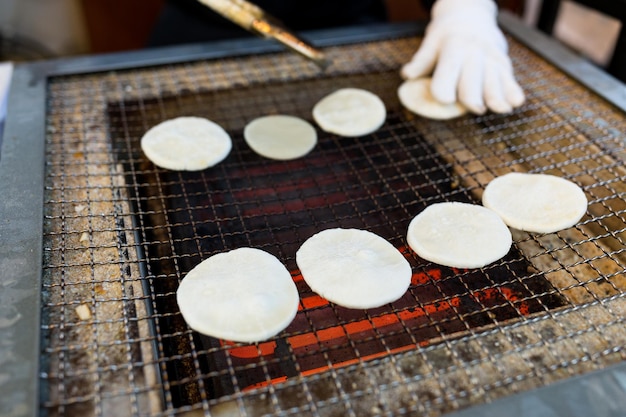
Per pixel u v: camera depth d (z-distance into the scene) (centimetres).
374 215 61
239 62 78
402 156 67
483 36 73
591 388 41
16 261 48
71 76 73
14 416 39
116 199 57
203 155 63
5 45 142
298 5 92
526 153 66
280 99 74
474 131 69
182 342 49
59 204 56
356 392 43
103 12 128
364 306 49
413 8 127
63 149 63
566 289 49
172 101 72
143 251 55
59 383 42
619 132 64
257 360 50
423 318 52
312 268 51
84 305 48
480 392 42
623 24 75
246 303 48
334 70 78
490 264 55
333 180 65
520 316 48
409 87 74
